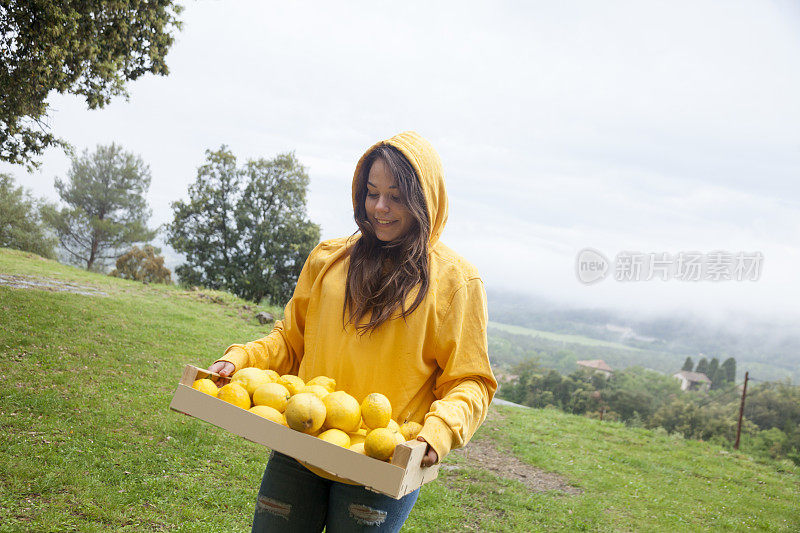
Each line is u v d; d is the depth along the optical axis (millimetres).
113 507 4777
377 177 1951
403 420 1949
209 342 13945
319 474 1870
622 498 9523
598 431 15672
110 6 13359
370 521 1824
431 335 1952
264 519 1962
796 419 58469
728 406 67438
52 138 13922
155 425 7281
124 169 61344
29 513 4352
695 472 12734
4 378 7898
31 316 11820
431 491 7664
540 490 9094
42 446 5734
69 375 8711
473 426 1816
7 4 10953
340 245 2244
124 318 14117
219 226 47156
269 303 45500
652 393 92500
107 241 61125
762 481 12930
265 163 47000
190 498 5379
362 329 1969
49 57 11766
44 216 56688
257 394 1850
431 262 2043
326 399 1755
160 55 14883
